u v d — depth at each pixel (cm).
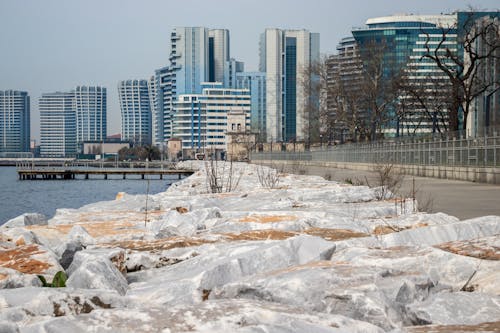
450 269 704
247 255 722
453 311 558
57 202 6675
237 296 616
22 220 1463
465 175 4500
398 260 717
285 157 14238
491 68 7825
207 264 770
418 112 9931
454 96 6812
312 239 777
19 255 846
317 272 619
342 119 10844
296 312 486
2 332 432
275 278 614
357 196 1989
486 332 480
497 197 2652
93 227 1308
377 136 10100
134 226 1330
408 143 6128
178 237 1034
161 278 756
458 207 2133
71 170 13300
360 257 734
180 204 1900
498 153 3925
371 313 545
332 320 475
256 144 17588
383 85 9862
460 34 7394
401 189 3238
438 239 984
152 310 481
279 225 1185
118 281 702
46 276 782
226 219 1286
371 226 1254
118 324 458
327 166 10662
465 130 4594
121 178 13688
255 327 443
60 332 444
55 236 1224
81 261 813
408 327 509
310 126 13150
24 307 529
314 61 11681
